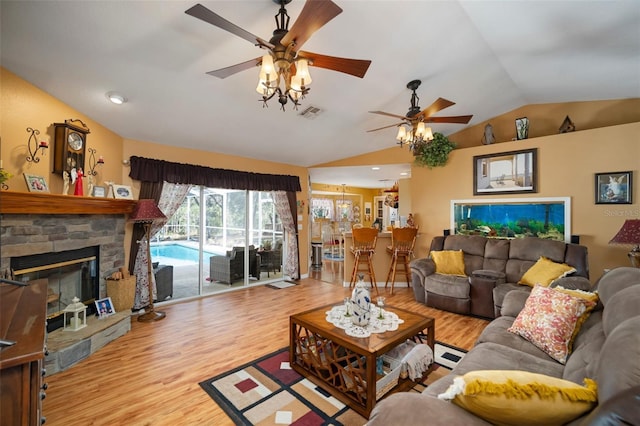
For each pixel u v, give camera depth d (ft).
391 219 31.01
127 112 10.68
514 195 14.56
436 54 9.63
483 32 8.73
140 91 9.54
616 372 2.79
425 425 3.21
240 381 7.59
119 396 6.95
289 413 6.39
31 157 8.27
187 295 15.30
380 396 6.49
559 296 6.67
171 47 7.74
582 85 12.07
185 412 6.42
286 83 6.62
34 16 6.36
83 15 6.49
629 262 11.86
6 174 6.71
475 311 12.32
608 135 12.27
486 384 3.09
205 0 6.44
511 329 7.09
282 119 12.89
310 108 12.24
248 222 17.84
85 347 8.73
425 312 13.01
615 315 4.46
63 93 9.03
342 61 6.39
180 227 15.34
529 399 2.97
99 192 10.62
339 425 6.04
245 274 17.52
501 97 13.91
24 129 8.06
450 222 16.62
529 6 7.45
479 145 16.76
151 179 13.12
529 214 14.14
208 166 15.31
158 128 12.16
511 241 13.35
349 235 17.69
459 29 8.50
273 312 12.94
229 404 6.68
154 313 12.26
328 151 17.72
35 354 3.02
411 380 7.27
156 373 7.95
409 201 21.13
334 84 10.68
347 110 12.76
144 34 7.21
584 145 12.80
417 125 10.72
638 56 9.32
